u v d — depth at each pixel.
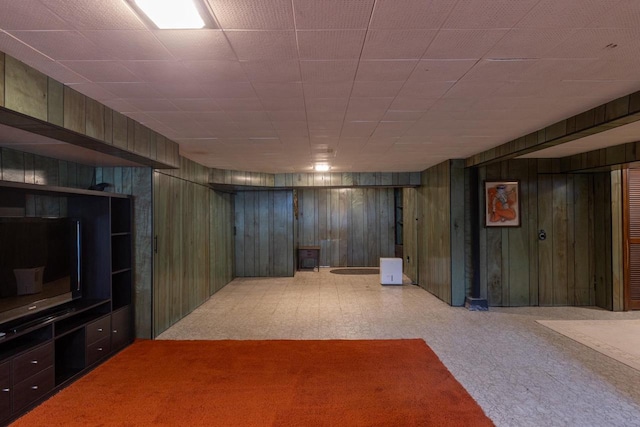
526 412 2.59
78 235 3.51
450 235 5.61
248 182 6.87
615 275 5.31
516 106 2.97
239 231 8.36
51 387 2.83
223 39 1.83
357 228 9.95
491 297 5.62
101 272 3.66
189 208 5.39
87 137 2.66
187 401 2.75
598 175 5.56
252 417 2.53
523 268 5.62
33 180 3.30
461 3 1.53
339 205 9.97
